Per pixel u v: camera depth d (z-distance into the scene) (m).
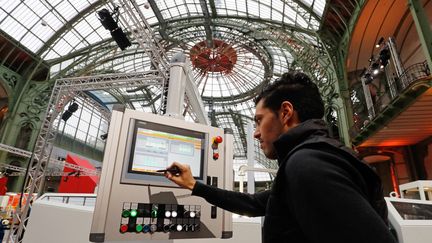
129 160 1.64
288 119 0.98
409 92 9.12
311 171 0.64
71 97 10.87
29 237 3.22
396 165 13.20
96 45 22.75
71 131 25.69
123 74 9.95
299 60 18.44
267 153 1.04
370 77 12.97
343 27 15.07
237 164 38.84
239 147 38.44
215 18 23.00
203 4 21.17
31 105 20.02
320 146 0.75
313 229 0.60
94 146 28.42
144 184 1.63
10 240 9.05
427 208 3.49
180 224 1.66
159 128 1.83
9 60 19.78
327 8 14.77
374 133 11.74
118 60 25.59
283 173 0.79
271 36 20.44
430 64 8.45
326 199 0.59
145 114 1.81
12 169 17.41
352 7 14.03
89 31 21.58
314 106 0.99
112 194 1.52
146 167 1.68
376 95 14.12
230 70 24.80
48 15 18.89
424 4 11.81
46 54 20.72
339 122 14.47
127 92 28.67
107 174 1.54
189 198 1.76
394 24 13.53
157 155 1.75
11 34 18.47
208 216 1.79
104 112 12.62
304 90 1.01
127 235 1.49
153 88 28.03
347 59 15.00
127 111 1.75
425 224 3.10
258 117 1.09
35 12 18.25
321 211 0.58
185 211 1.70
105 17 9.96
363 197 0.62
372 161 14.37
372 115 12.32
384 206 0.76
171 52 23.70
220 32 23.38
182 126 1.93
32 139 19.38
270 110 1.04
